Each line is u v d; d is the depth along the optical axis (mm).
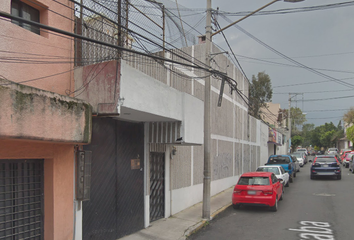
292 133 65750
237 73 19328
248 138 22656
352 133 43625
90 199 6441
